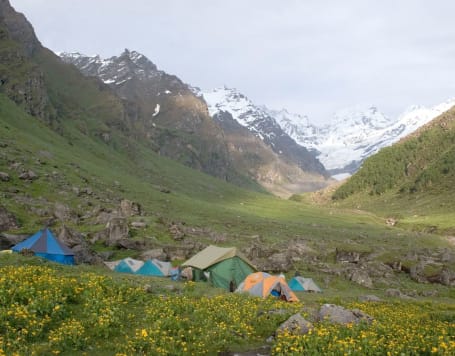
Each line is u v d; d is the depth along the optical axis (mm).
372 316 24281
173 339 17672
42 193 80938
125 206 79812
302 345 17281
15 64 179375
